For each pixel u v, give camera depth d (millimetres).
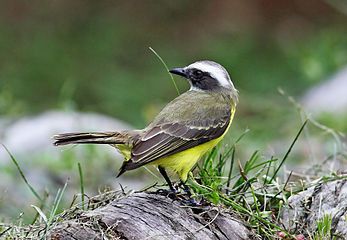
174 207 9422
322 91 21281
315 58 23359
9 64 24781
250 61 25344
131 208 9273
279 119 18484
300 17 27672
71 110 18312
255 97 21062
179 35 27219
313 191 10219
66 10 27359
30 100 23250
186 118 10164
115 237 8938
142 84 23641
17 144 16781
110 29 26828
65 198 14195
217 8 27750
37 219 10930
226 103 10641
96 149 15852
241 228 9508
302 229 9875
